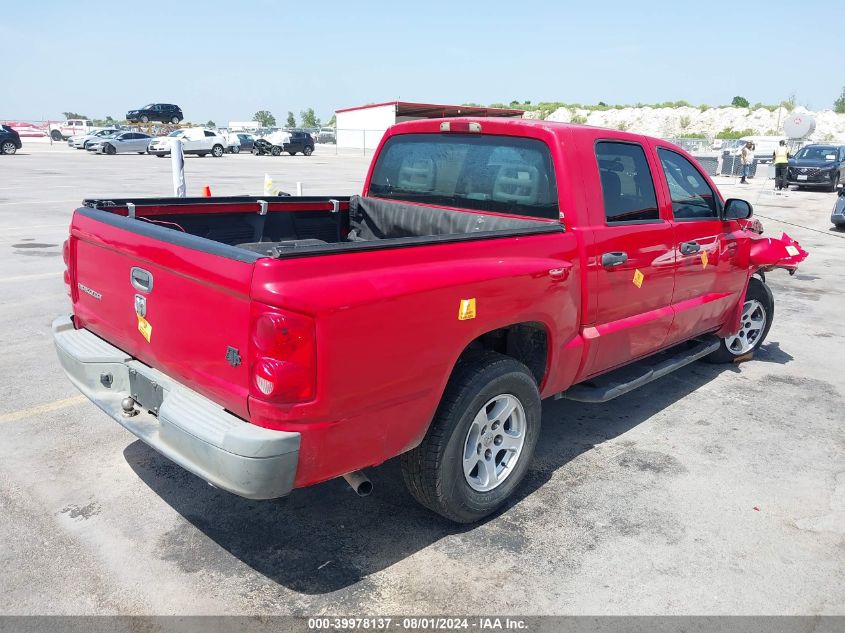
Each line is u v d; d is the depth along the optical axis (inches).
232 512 144.8
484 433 139.6
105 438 175.6
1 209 597.0
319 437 108.4
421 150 188.4
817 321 315.6
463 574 127.0
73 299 155.0
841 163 1045.2
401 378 117.1
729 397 218.8
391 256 115.3
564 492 157.5
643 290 175.6
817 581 128.3
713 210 206.8
